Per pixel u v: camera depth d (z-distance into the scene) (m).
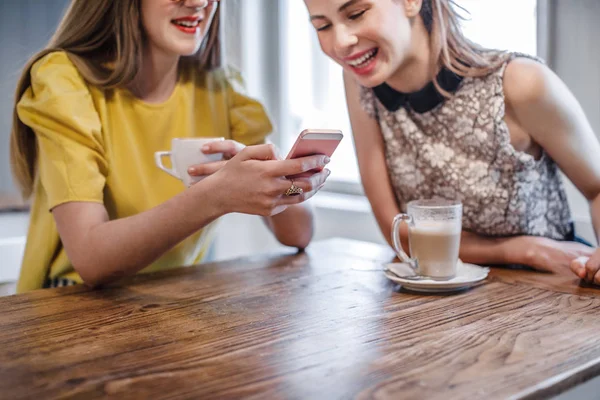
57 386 0.69
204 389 0.67
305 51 2.57
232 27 2.49
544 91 1.16
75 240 1.12
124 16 1.28
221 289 1.08
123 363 0.75
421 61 1.25
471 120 1.25
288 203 1.01
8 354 0.79
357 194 2.47
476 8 1.87
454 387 0.66
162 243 1.06
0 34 2.40
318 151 0.96
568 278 1.12
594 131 1.62
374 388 0.67
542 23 1.66
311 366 0.73
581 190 1.28
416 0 1.16
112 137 1.35
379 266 1.23
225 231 2.72
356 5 1.10
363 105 1.38
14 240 1.95
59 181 1.16
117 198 1.33
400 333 0.84
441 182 1.33
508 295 1.01
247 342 0.81
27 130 1.31
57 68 1.27
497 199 1.28
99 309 0.98
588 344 0.78
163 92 1.43
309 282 1.12
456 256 1.07
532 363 0.72
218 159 1.16
